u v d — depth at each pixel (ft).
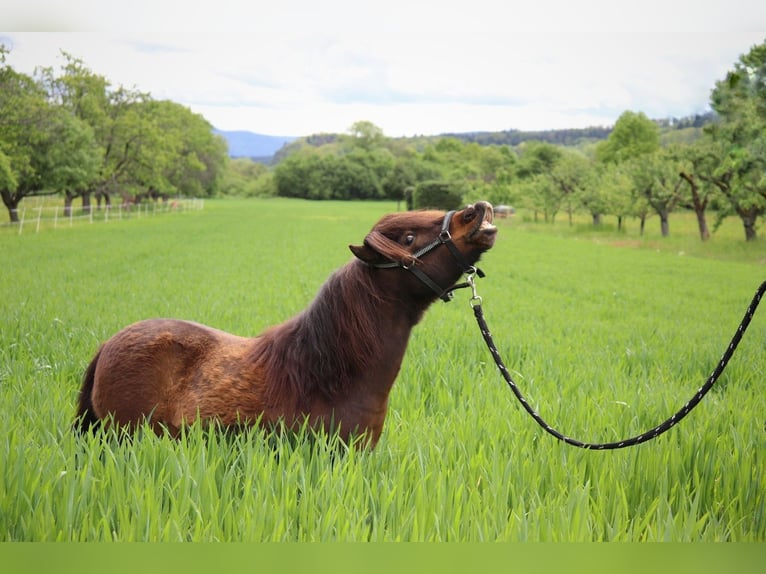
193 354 13.62
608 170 215.51
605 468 14.21
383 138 564.30
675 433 17.10
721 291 71.05
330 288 12.98
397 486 12.16
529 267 98.37
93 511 11.17
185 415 13.20
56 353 26.27
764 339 38.86
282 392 12.98
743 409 21.27
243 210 308.60
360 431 13.00
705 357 31.78
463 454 14.89
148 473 12.09
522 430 17.25
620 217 197.16
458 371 25.84
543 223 254.88
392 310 12.73
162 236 134.72
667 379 27.09
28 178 144.25
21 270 64.03
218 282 59.82
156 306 41.37
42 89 154.81
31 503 11.02
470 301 12.66
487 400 20.90
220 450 12.69
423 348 30.17
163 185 239.71
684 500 12.59
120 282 57.36
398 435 16.60
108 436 13.47
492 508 12.23
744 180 109.29
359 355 12.70
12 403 17.38
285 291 53.16
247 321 35.68
